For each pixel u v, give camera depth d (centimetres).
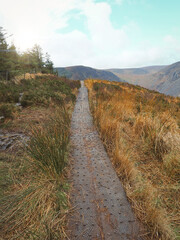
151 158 253
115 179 197
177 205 162
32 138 245
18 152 254
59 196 160
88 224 135
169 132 290
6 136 304
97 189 179
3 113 408
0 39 1728
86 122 447
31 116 434
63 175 201
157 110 456
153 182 198
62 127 319
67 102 694
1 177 192
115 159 236
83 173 210
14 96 587
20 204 151
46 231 124
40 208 147
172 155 228
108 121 361
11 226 131
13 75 1800
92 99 754
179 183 192
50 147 216
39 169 202
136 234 126
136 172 201
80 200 162
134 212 149
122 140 294
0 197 161
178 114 429
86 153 267
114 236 125
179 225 140
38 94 623
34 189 164
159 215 138
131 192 168
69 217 142
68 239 122
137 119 364
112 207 154
